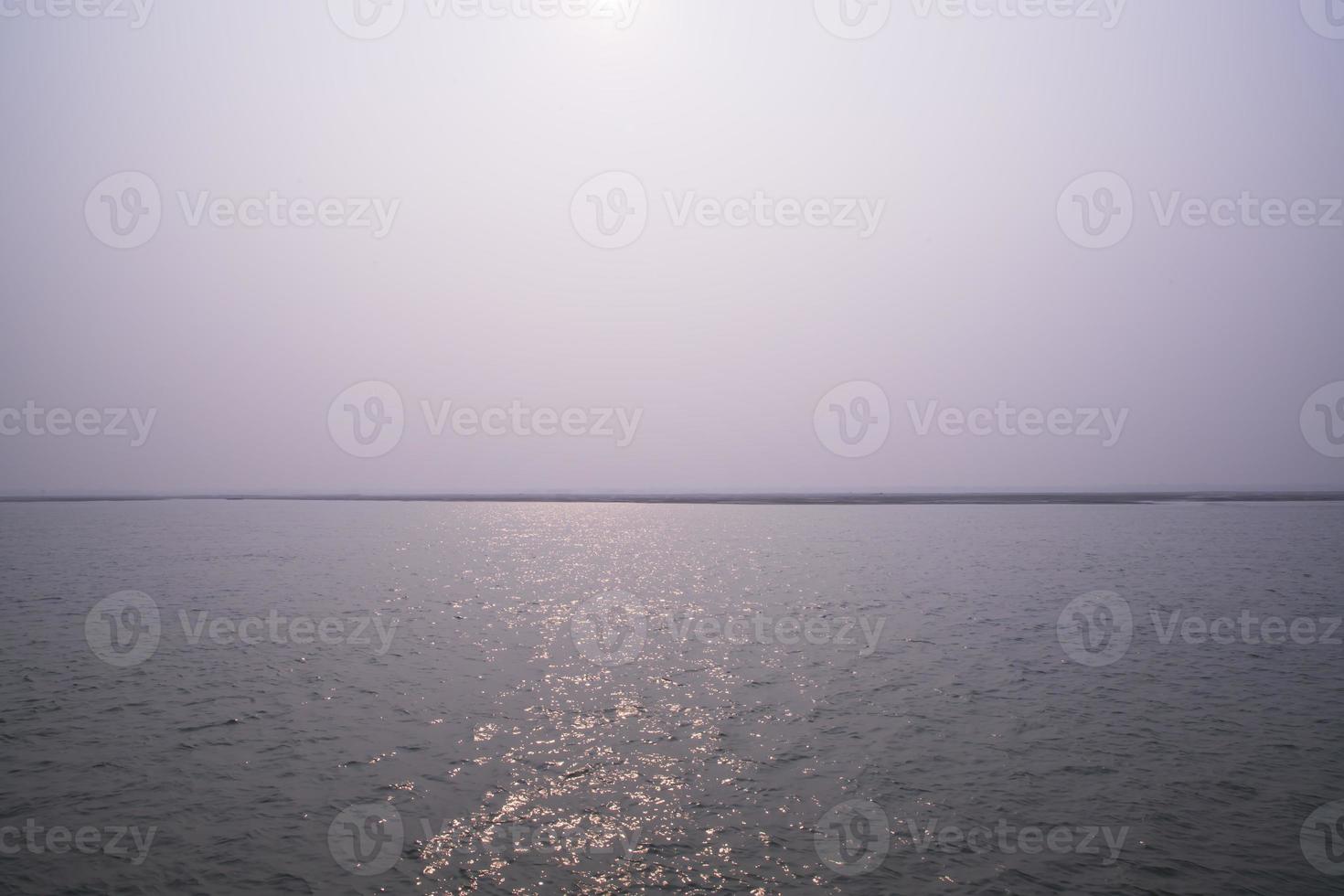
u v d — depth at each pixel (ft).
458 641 73.15
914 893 30.07
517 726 49.14
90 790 39.11
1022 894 30.01
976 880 31.04
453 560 140.56
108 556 140.36
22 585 104.99
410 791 39.32
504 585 108.78
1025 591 103.30
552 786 39.96
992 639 74.38
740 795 38.99
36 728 48.11
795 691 57.00
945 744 46.14
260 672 61.62
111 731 47.62
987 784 40.45
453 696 55.52
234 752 44.24
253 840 33.88
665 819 36.32
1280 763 43.16
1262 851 33.27
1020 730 48.65
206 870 31.30
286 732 47.57
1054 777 41.19
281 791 39.14
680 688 57.72
